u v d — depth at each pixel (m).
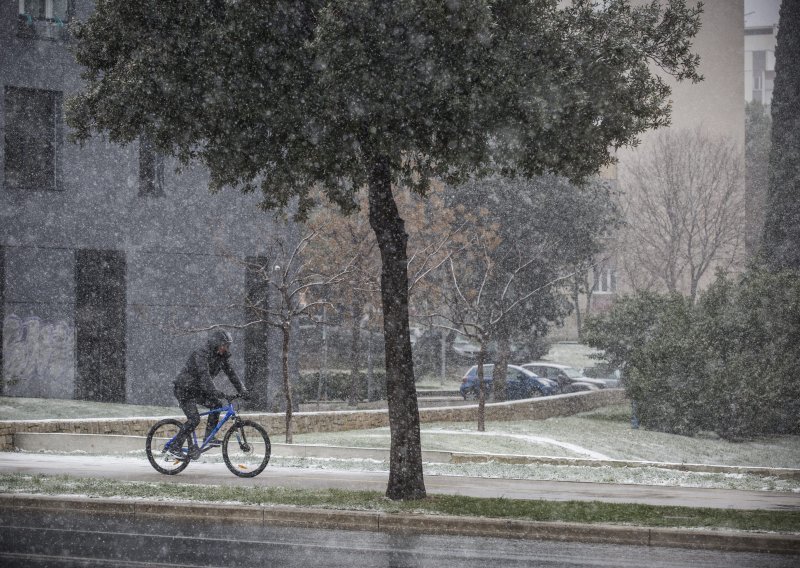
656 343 49.72
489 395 65.12
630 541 15.03
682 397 48.81
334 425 41.91
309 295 53.94
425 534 15.52
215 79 17.59
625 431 48.56
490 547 14.33
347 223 53.50
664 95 21.09
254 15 17.05
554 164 19.81
